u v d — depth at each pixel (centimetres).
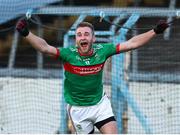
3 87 3191
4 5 3306
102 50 1923
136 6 3922
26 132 3100
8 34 3972
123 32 2662
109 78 2905
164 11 2584
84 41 1867
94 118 1966
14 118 3136
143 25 3198
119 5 3934
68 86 1964
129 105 2733
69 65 1917
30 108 3153
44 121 3111
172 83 3044
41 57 3734
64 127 2773
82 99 1959
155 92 3033
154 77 3078
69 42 2706
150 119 3000
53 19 3828
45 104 3148
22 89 3191
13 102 3164
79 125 1983
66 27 3819
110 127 1936
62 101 2773
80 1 3938
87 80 1927
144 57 3127
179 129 2952
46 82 3195
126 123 2814
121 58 2706
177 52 3089
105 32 2695
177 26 3072
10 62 3803
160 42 3094
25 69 3644
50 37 3794
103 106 1962
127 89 2717
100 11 2614
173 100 3009
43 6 3366
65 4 3791
